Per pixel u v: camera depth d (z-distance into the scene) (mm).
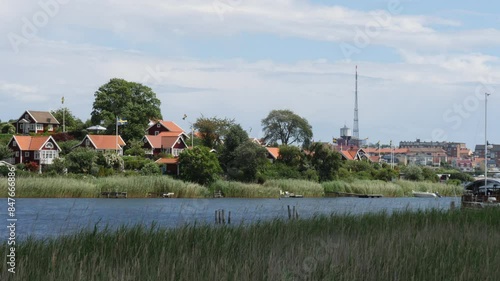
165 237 26938
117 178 110500
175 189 108250
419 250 25672
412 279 21250
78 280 19469
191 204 89812
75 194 99188
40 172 128375
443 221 39719
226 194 115125
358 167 176125
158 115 198250
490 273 22641
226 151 143125
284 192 125500
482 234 33125
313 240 29500
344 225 34719
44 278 19609
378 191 141125
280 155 154625
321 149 153500
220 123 181625
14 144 158000
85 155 127562
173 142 179625
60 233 28734
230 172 139125
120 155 148250
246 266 21312
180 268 21125
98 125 188750
